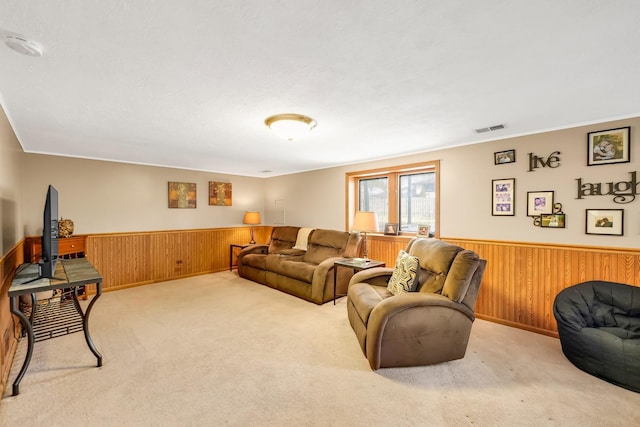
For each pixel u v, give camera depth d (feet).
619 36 4.61
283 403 6.07
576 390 6.56
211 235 18.75
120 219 15.23
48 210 7.43
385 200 14.96
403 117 8.51
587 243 9.06
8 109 7.73
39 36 4.55
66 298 12.34
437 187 12.39
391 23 4.28
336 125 9.23
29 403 5.99
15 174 9.71
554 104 7.57
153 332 9.58
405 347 7.36
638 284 8.23
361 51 5.04
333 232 15.19
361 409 5.90
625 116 8.39
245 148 12.39
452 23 4.28
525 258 10.16
